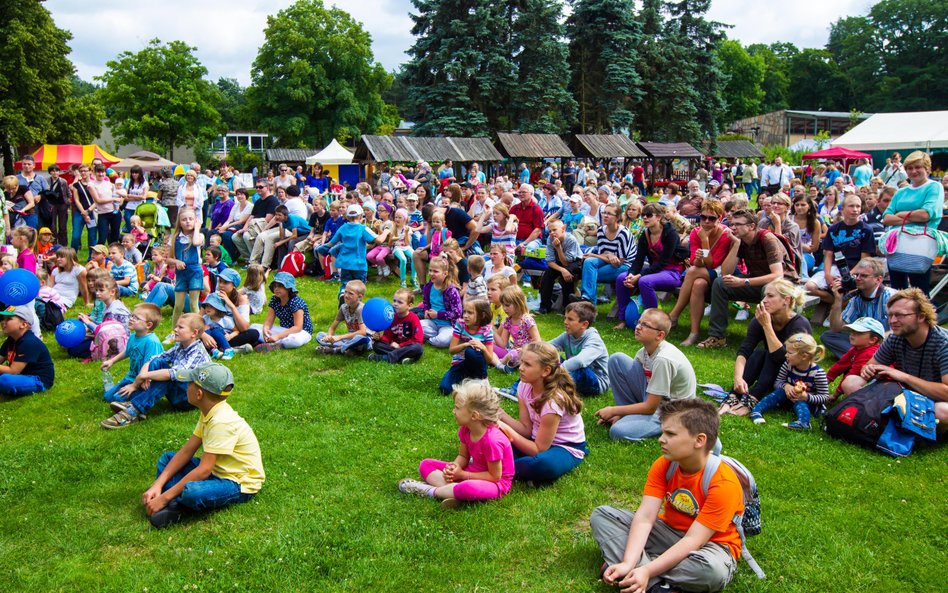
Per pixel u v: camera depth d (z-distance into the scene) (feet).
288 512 15.17
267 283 41.11
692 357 26.50
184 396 20.99
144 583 12.76
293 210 44.16
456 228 36.50
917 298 18.25
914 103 247.29
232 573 13.08
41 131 132.46
